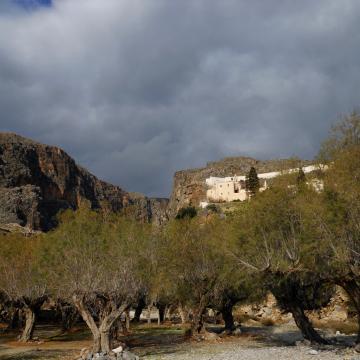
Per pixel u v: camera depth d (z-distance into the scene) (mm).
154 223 43219
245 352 33500
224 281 42562
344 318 54656
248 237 33500
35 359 33844
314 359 27859
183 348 38375
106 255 34625
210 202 191000
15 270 45750
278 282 33719
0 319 70000
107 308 35156
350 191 27672
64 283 34344
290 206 32156
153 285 37594
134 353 35500
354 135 30922
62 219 38625
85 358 32031
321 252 28844
